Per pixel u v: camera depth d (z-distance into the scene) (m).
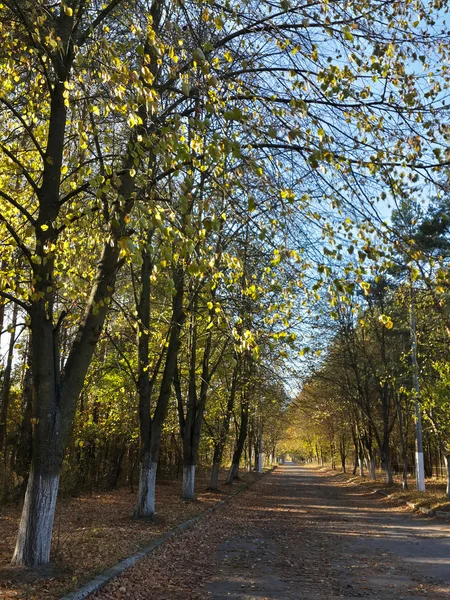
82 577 6.90
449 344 19.78
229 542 11.95
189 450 20.06
